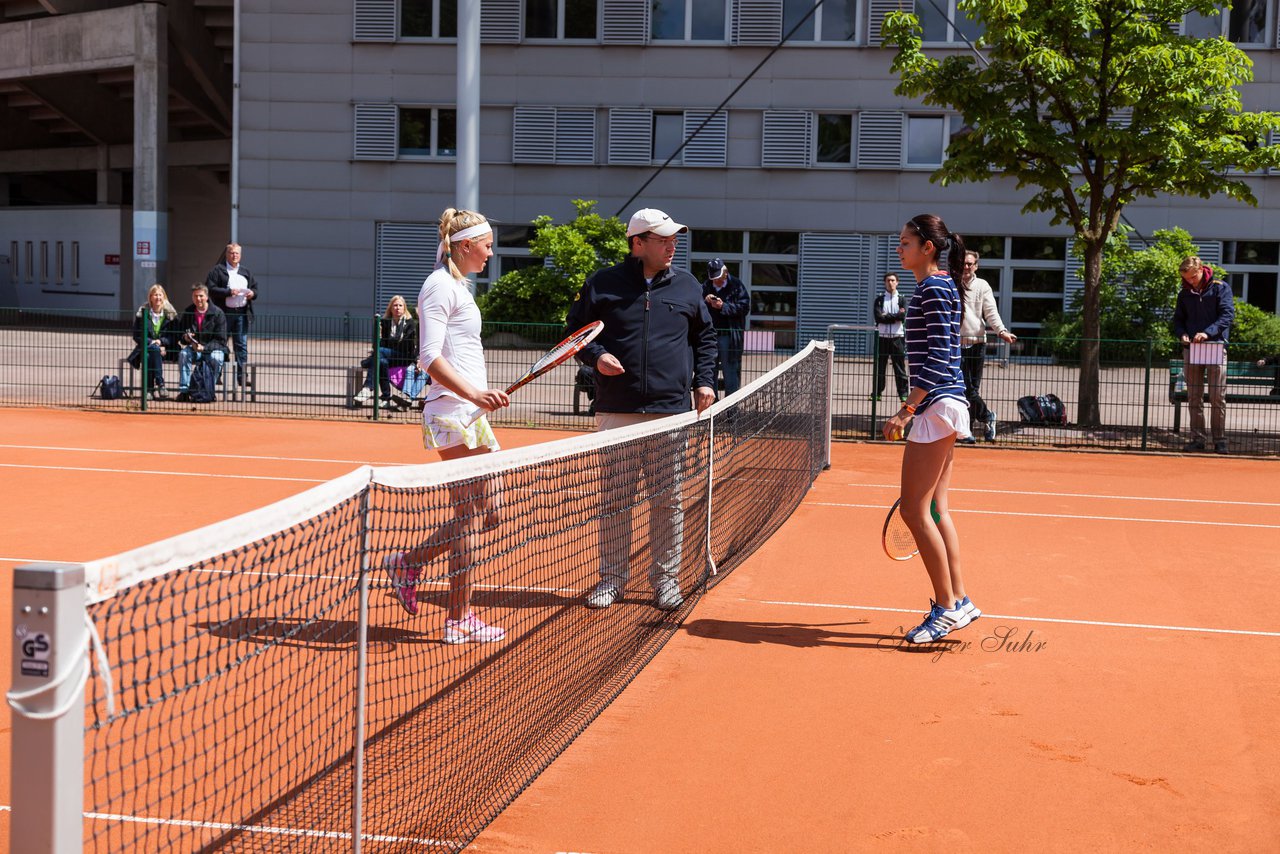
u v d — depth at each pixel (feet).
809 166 93.81
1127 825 12.32
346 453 40.22
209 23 111.65
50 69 112.27
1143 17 48.44
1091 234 50.34
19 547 24.34
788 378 32.32
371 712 13.85
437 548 16.51
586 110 95.86
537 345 53.78
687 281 20.76
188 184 140.46
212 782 11.71
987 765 13.89
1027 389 46.96
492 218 97.71
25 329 56.44
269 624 10.47
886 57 92.12
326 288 100.01
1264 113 49.70
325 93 98.48
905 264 18.31
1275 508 32.99
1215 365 44.16
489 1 95.81
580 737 14.47
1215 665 18.03
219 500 30.37
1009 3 46.26
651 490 19.71
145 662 15.10
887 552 19.94
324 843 10.67
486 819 11.85
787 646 18.60
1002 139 47.65
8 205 148.15
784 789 13.08
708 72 94.43
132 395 53.72
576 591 18.94
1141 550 26.71
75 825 6.79
